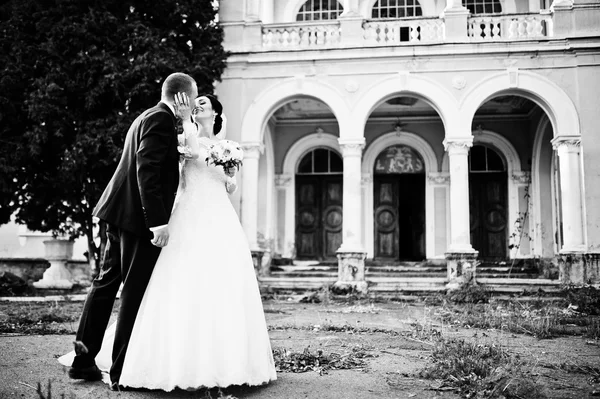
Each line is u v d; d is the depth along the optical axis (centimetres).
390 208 1883
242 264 391
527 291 1371
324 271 1700
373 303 1227
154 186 365
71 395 345
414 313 1002
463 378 404
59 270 1463
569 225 1430
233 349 364
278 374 433
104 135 1241
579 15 1488
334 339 645
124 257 378
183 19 1479
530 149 1812
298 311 1050
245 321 377
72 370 393
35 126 1237
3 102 1255
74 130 1297
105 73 1270
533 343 650
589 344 645
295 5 2020
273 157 1908
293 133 1922
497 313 940
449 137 1480
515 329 757
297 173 1942
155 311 370
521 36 1515
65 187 1313
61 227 1534
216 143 407
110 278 400
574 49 1466
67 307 1036
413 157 1894
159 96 1317
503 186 1848
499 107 1795
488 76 1492
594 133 1448
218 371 358
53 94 1236
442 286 1464
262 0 1983
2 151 1256
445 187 1838
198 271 373
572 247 1417
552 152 1742
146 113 386
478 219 1845
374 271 1664
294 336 674
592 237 1411
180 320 362
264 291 1481
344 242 1480
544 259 1659
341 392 378
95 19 1294
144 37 1315
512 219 1802
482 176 1862
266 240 1819
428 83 1510
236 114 1566
